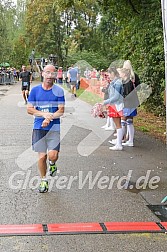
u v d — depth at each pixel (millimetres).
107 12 15383
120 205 6051
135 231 5113
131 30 15352
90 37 50438
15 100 23266
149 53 14758
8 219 5438
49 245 4703
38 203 6074
